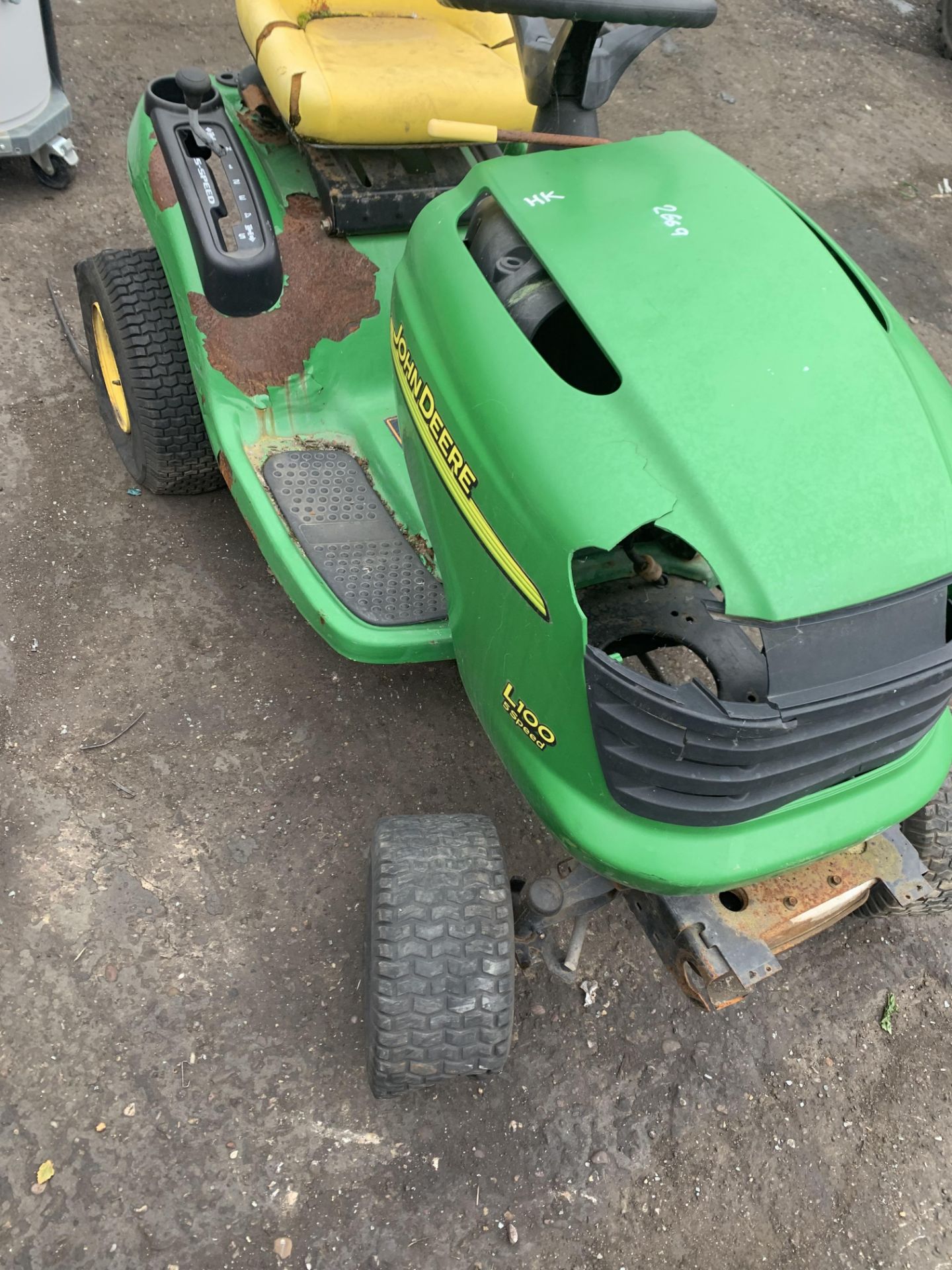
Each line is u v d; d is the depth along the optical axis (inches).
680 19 78.9
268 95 108.3
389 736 107.0
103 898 91.7
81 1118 80.1
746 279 68.2
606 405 63.0
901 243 185.8
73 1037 83.8
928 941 99.7
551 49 82.0
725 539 58.3
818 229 76.2
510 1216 79.8
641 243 70.1
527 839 101.7
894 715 63.6
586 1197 81.4
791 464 60.6
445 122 83.7
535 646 64.3
